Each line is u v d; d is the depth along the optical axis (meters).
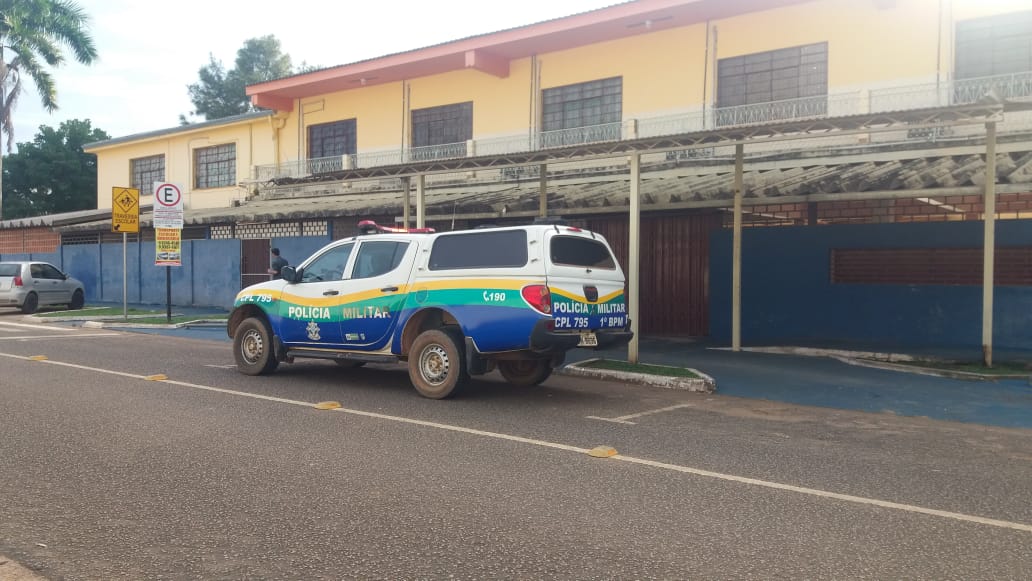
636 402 9.01
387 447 6.51
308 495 5.14
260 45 56.56
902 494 5.32
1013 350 12.42
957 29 14.71
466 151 21.31
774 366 11.72
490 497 5.14
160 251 17.94
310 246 21.09
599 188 15.93
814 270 14.34
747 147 16.55
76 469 5.71
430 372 9.07
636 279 11.45
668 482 5.56
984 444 6.96
